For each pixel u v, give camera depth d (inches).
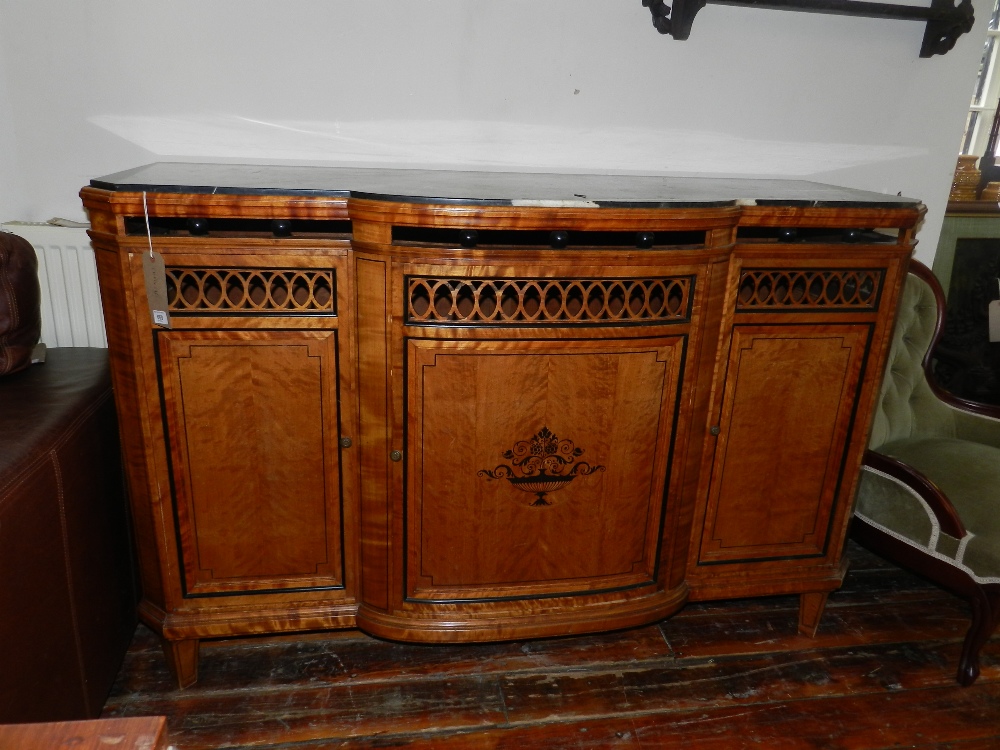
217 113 69.6
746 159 80.2
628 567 63.2
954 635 73.6
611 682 65.7
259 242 50.9
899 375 82.9
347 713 60.9
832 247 57.9
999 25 92.8
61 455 50.4
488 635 60.9
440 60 70.8
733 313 58.4
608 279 53.7
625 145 77.1
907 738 60.7
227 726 59.1
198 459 55.9
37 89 66.8
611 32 72.8
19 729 24.5
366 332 53.3
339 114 71.1
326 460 57.6
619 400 57.2
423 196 49.1
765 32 75.7
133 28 66.0
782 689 65.5
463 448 56.5
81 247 69.4
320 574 61.3
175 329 52.1
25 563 44.8
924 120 82.7
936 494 66.4
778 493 65.4
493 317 53.6
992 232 94.0
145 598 61.4
